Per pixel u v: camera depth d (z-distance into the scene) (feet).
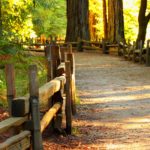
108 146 26.43
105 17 139.54
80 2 117.29
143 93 46.37
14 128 18.13
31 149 19.21
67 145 26.30
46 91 22.08
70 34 118.42
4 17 72.64
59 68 29.76
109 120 33.65
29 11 81.15
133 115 35.50
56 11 180.34
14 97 18.88
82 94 45.50
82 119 33.86
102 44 105.40
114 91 47.50
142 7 100.12
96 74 62.85
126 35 162.30
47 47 30.66
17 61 48.85
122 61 83.15
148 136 28.84
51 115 25.00
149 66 73.46
